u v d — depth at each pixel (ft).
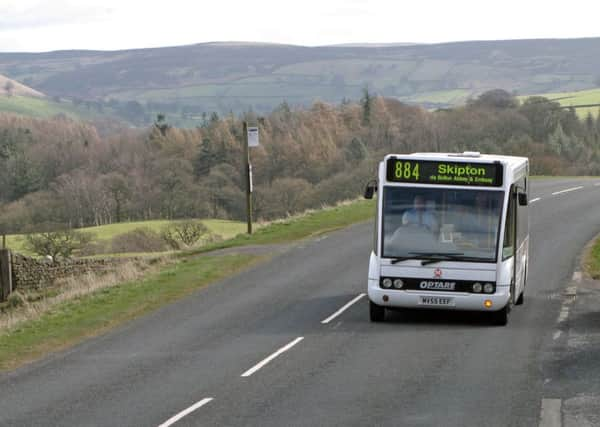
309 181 641.81
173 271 149.38
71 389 69.72
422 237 94.48
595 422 55.72
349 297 116.88
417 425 55.83
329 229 201.16
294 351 82.74
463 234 93.81
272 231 204.23
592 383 67.00
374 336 89.61
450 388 66.44
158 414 60.03
